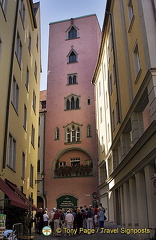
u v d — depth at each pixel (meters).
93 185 36.47
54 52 45.53
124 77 19.78
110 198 27.31
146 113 21.73
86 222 20.47
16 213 14.95
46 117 41.62
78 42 45.34
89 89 41.66
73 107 41.31
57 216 18.28
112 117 25.89
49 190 37.72
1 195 13.98
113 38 24.16
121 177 21.27
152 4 15.01
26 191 22.23
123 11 20.38
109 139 27.50
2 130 14.77
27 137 23.12
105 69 30.33
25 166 21.89
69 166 37.88
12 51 17.14
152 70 13.30
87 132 39.25
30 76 25.02
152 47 13.96
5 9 15.83
